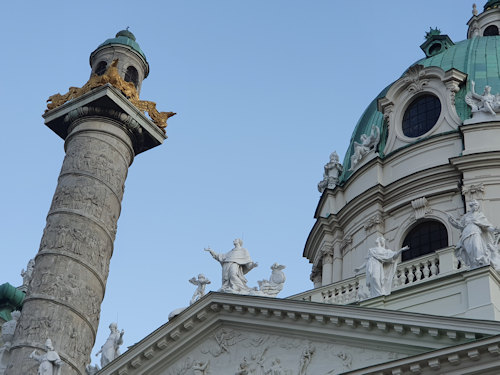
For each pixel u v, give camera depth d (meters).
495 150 46.94
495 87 50.75
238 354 35.47
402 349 31.30
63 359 38.84
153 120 46.28
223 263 39.22
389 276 35.53
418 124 51.25
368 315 31.97
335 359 32.78
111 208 43.34
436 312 33.19
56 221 41.81
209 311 36.59
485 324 29.05
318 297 40.03
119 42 47.41
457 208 46.97
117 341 40.41
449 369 29.11
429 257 36.38
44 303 39.69
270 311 34.75
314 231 53.50
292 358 33.84
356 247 50.09
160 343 36.97
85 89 45.09
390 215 49.19
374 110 55.31
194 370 36.03
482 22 59.31
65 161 43.97
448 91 50.47
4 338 43.12
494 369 28.44
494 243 34.62
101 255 42.06
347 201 52.09
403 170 49.69
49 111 45.62
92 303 40.94
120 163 44.56
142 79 48.12
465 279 32.91
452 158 47.28
